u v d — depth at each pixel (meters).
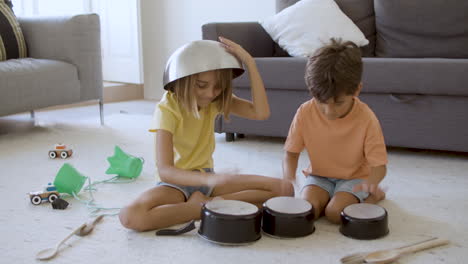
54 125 3.06
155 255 1.28
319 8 2.79
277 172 2.04
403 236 1.41
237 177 1.60
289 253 1.29
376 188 1.51
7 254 1.29
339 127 1.56
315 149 1.62
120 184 1.89
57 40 2.98
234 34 2.67
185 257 1.27
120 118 3.31
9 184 1.88
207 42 1.43
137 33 4.07
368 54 2.92
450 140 2.25
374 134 1.54
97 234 1.42
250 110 1.62
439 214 1.59
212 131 1.62
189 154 1.58
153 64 4.31
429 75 2.19
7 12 3.00
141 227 1.42
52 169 2.08
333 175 1.64
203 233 1.37
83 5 4.35
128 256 1.28
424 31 2.76
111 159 1.96
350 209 1.45
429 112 2.26
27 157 2.28
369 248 1.33
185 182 1.39
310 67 1.45
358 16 2.93
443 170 2.11
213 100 1.58
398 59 2.28
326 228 1.48
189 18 4.02
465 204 1.68
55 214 1.58
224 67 1.41
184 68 1.38
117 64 4.28
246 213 1.35
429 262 1.25
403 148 2.51
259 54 2.86
